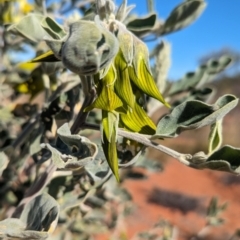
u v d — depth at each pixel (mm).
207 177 1850
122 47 121
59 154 118
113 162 117
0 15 246
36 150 198
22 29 159
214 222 427
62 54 95
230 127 2383
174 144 2143
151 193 1440
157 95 124
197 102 134
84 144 115
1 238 112
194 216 1293
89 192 193
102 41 95
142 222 1108
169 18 219
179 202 1372
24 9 252
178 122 134
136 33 206
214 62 236
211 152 142
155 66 220
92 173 154
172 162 2033
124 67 120
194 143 2162
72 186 201
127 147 157
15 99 276
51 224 117
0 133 256
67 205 189
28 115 251
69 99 198
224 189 1692
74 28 97
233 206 1463
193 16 220
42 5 233
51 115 197
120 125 132
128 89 120
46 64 186
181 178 1790
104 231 399
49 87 221
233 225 1215
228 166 124
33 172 258
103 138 119
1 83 245
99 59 94
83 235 366
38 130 200
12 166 234
